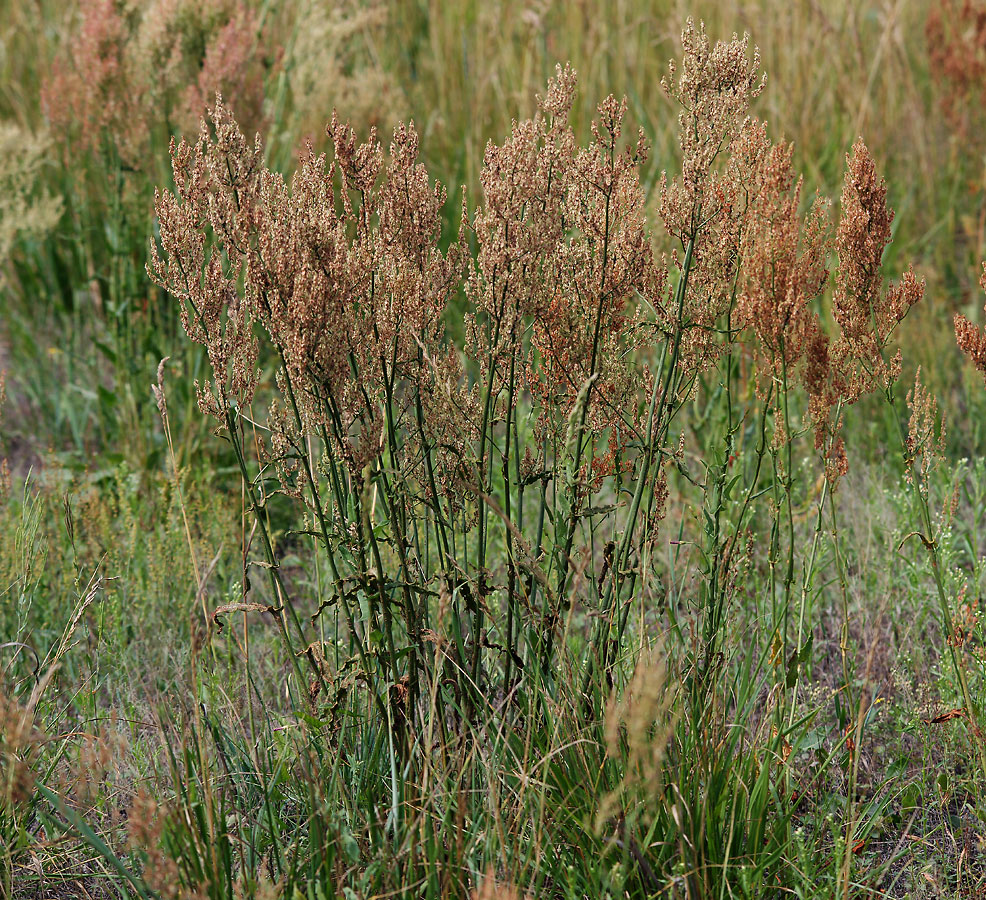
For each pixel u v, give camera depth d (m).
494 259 2.28
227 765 2.50
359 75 5.62
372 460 2.28
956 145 6.80
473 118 6.30
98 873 2.41
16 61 7.32
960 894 2.42
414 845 2.15
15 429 5.20
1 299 6.13
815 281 2.60
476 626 2.42
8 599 3.32
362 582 2.30
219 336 2.34
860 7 7.30
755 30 6.75
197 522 3.98
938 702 2.94
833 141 6.46
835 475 2.60
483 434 2.36
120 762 2.66
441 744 2.42
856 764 2.40
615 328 2.46
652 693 1.89
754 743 2.42
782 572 3.63
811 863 2.33
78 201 5.39
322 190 2.39
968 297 5.97
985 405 4.65
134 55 4.53
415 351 2.43
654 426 2.50
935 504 3.97
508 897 1.92
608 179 2.34
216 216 2.30
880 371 2.61
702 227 2.41
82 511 3.82
